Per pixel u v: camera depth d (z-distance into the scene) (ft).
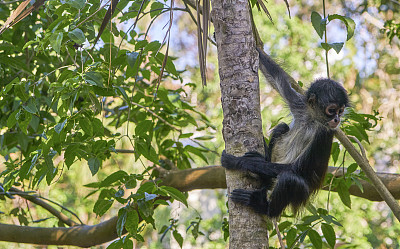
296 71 80.07
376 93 87.45
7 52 35.24
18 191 40.29
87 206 81.00
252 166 23.52
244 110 23.84
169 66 30.07
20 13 24.80
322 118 30.40
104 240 38.09
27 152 38.17
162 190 28.73
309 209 31.71
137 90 38.29
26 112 29.12
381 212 88.99
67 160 28.76
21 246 68.90
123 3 30.68
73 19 28.63
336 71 84.07
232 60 23.93
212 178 38.24
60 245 38.50
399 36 46.01
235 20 24.03
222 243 81.66
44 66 37.88
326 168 30.91
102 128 29.14
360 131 33.12
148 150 30.81
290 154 31.50
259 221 23.67
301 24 84.74
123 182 30.32
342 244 42.29
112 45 30.68
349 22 24.25
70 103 26.55
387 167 88.63
